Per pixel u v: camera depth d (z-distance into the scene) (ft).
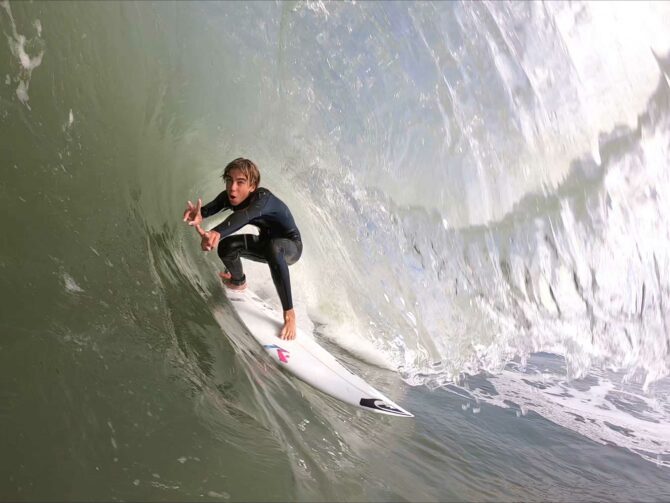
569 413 15.42
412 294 18.16
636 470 12.46
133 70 11.94
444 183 19.54
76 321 7.57
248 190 10.66
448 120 19.36
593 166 22.12
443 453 10.65
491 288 19.97
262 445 7.47
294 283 15.47
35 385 6.43
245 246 11.47
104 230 9.36
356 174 18.29
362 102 17.90
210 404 7.77
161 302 9.33
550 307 20.92
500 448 11.86
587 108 22.00
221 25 14.40
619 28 22.74
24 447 5.78
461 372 17.01
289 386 10.24
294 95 16.61
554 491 10.44
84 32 10.83
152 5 12.59
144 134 12.00
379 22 17.65
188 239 12.90
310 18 16.29
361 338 16.12
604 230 22.12
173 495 6.00
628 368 20.57
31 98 9.56
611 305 21.86
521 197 20.92
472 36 19.56
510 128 20.57
